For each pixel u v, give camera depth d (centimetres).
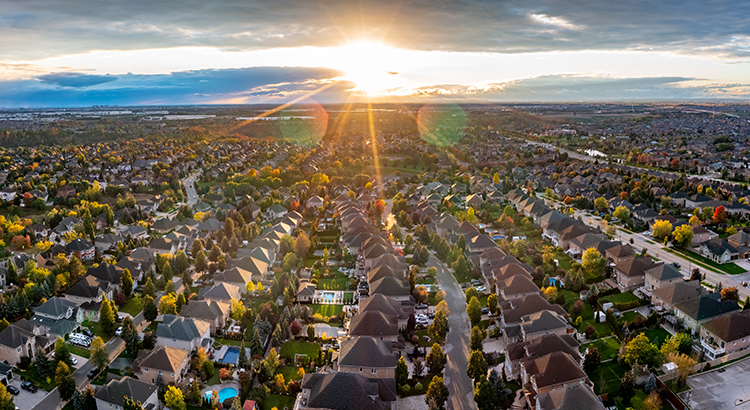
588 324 13538
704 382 10875
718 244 17962
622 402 10388
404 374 10944
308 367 11744
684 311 13162
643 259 16138
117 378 10825
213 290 14825
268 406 10412
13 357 11788
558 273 16838
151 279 16112
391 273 15800
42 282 15325
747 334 11894
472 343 12288
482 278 16775
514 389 10969
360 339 11481
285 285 15525
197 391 10462
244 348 12338
